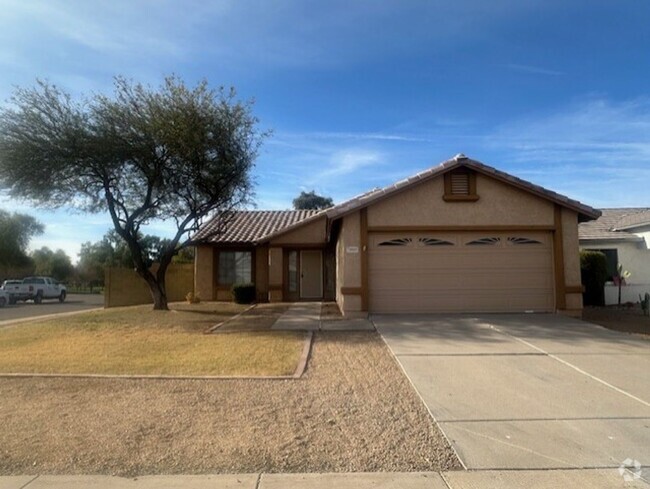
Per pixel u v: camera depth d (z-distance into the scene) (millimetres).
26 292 35094
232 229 25156
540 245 15320
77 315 19141
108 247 54719
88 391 7535
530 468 4895
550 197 14961
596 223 23156
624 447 5352
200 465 5008
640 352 9812
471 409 6598
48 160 16531
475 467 4926
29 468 4965
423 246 15305
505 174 14945
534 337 11359
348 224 15211
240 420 6242
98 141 16594
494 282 15234
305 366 8930
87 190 18484
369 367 8875
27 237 53188
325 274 23797
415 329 12539
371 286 15289
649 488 4469
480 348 10219
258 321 15023
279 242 23297
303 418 6312
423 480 4656
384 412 6516
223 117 17922
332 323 13836
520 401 6902
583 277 19188
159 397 7199
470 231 15203
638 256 20891
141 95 17141
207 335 12633
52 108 16547
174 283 26969
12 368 9000
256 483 4613
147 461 5102
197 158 17531
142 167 17688
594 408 6582
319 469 4918
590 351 9906
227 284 24250
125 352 10445
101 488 4539
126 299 26203
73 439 5664
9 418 6363
